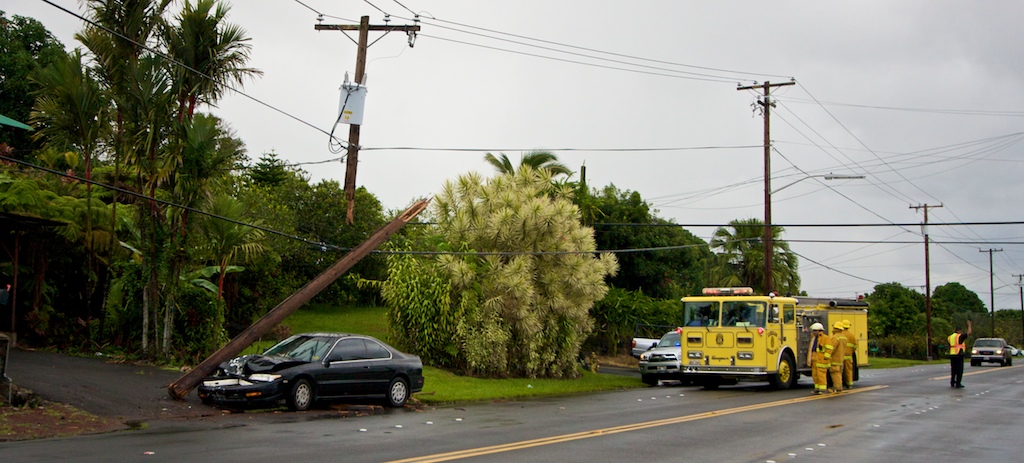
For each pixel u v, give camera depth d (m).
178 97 21.47
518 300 25.56
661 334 42.06
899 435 13.99
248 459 10.30
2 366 14.48
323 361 16.64
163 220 21.77
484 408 18.39
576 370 28.14
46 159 26.48
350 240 40.09
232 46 21.36
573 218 27.39
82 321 23.02
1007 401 20.88
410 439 12.53
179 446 11.36
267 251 28.34
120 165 24.73
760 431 14.27
